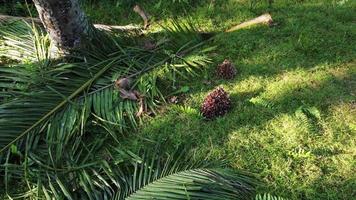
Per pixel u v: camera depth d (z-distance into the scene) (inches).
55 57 174.6
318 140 148.4
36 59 173.6
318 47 179.3
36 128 150.0
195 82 171.3
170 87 169.5
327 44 180.1
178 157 142.9
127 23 202.4
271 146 147.2
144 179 133.6
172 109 161.6
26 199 138.5
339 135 149.3
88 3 211.3
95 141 151.3
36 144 148.1
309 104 159.2
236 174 136.9
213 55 179.6
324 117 155.0
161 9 203.9
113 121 155.6
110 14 206.5
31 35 181.6
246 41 184.2
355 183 136.3
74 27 167.5
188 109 159.0
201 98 165.6
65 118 152.6
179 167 137.9
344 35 182.5
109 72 168.9
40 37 181.5
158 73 171.0
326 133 150.3
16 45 178.5
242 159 144.7
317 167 141.0
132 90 165.2
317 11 195.8
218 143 150.1
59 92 157.9
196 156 146.3
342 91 162.9
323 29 186.2
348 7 196.1
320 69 171.3
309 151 143.9
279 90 164.7
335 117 154.7
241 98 163.8
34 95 154.7
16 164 144.9
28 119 150.3
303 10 197.2
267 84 168.1
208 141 150.6
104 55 175.0
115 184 134.8
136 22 201.8
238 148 147.9
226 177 134.0
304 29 186.9
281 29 188.7
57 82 160.2
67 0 160.7
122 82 164.1
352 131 150.4
